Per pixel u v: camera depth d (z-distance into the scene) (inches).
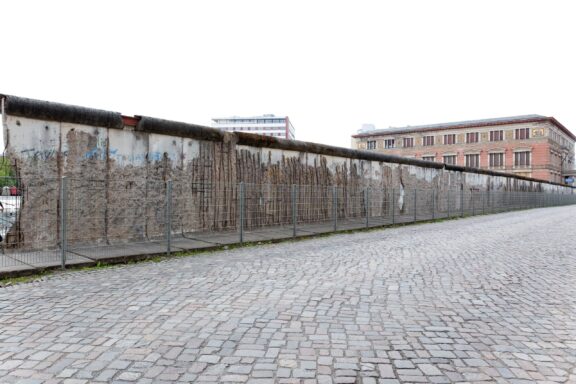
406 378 115.8
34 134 302.8
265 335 146.0
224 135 440.5
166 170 390.9
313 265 278.5
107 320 160.7
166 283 222.5
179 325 155.4
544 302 193.9
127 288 211.3
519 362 127.6
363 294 202.5
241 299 190.9
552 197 1796.3
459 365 124.8
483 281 235.0
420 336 147.7
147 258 307.7
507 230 556.1
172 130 389.4
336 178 607.2
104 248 325.7
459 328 156.9
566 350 137.6
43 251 299.9
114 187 350.9
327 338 144.1
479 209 1013.8
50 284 221.3
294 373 117.6
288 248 368.5
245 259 304.7
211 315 167.2
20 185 292.5
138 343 138.1
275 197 503.2
